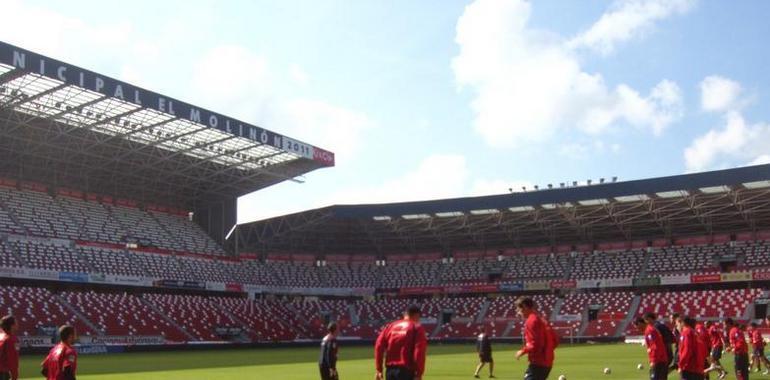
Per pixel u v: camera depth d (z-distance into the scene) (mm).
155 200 89438
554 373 33844
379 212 92750
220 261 89000
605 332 85062
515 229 95188
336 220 96062
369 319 95938
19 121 61250
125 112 60531
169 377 33875
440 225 95312
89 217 78688
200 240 89750
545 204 84500
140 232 82562
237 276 89875
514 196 85250
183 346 68750
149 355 58250
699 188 74438
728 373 34031
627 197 80125
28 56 49500
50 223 73250
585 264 93625
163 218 88688
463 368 38875
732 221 85562
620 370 35688
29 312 63500
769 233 85562
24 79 52156
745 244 85812
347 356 54750
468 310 95125
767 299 80688
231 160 78062
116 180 83000
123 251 77438
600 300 90375
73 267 70125
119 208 84375
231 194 90500
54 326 63625
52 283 70688
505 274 97000
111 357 54781
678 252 89188
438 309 96562
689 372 17938
